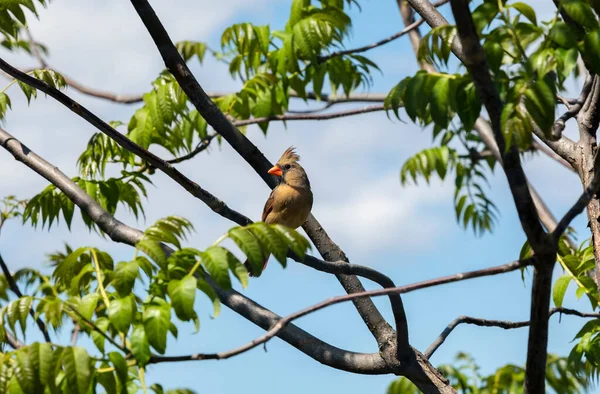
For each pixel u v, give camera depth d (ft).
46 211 32.83
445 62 22.91
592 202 28.35
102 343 20.29
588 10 20.27
